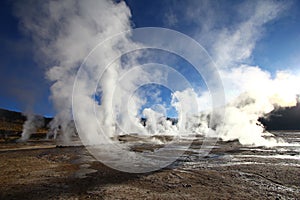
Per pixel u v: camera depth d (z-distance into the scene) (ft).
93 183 41.93
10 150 101.04
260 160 62.95
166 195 34.35
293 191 35.17
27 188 38.83
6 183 42.47
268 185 38.73
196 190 36.76
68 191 36.99
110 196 34.19
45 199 33.30
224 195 33.91
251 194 34.17
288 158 65.26
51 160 70.44
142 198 33.12
